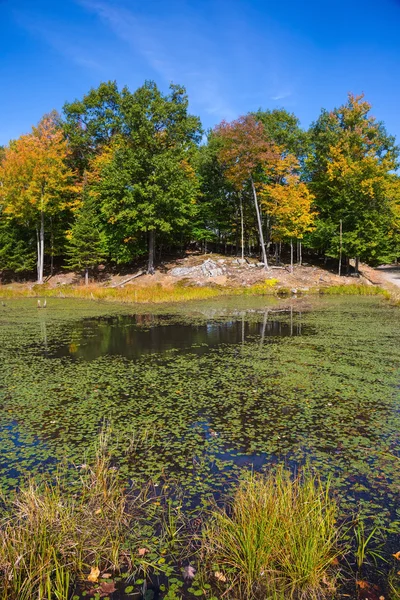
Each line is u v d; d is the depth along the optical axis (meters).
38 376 7.77
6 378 7.64
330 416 5.69
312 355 9.27
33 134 30.77
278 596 2.61
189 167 30.61
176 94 30.39
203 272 29.25
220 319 15.20
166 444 4.85
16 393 6.76
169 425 5.41
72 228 30.06
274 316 15.73
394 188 31.50
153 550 3.06
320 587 2.65
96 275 31.91
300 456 4.53
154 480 4.03
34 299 23.42
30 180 28.34
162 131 30.00
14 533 2.86
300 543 2.74
